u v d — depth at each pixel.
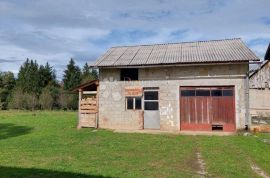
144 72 20.75
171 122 20.11
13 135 18.55
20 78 66.06
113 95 21.28
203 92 19.77
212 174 9.28
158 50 23.00
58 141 15.45
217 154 12.24
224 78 19.31
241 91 19.03
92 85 21.97
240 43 22.05
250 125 18.89
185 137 17.03
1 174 8.94
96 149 13.27
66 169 9.52
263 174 9.39
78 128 21.50
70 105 53.16
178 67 20.12
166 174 9.18
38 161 10.73
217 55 19.77
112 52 23.64
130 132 19.25
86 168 9.69
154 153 12.47
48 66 69.00
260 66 21.00
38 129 21.52
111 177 8.67
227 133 18.44
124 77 21.39
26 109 51.97
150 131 19.62
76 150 12.97
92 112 21.67
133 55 22.27
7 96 57.75
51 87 60.34
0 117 33.38
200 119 19.75
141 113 20.64
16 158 11.23
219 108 19.47
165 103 20.30
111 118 21.23
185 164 10.60
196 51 21.48
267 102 20.41
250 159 11.39
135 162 10.77
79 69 69.88
